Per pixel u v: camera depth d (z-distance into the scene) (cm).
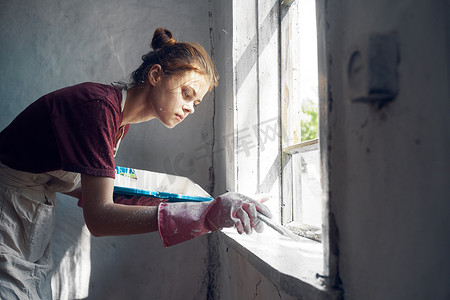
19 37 187
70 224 183
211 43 196
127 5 192
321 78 66
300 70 152
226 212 96
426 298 45
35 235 124
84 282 182
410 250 47
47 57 187
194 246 188
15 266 118
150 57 125
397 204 50
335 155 63
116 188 126
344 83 62
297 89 152
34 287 125
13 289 115
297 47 152
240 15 154
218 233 179
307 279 69
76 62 188
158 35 129
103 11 191
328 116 63
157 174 163
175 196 136
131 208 99
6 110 184
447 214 43
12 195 119
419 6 47
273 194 147
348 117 61
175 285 186
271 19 153
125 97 121
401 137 49
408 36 48
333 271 62
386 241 52
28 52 187
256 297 116
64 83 187
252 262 99
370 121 55
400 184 49
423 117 46
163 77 119
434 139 44
